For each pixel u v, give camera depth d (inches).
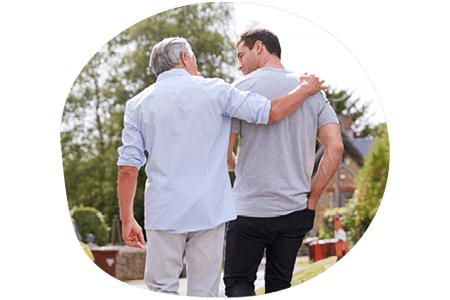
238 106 138.6
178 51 141.9
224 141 141.8
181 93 137.9
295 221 151.0
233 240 151.2
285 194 147.9
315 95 148.9
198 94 137.9
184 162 137.2
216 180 138.7
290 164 148.3
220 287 152.4
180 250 141.0
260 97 141.0
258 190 148.3
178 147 137.1
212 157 139.1
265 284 155.1
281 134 146.3
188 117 137.2
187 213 136.8
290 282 155.0
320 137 151.6
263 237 151.0
